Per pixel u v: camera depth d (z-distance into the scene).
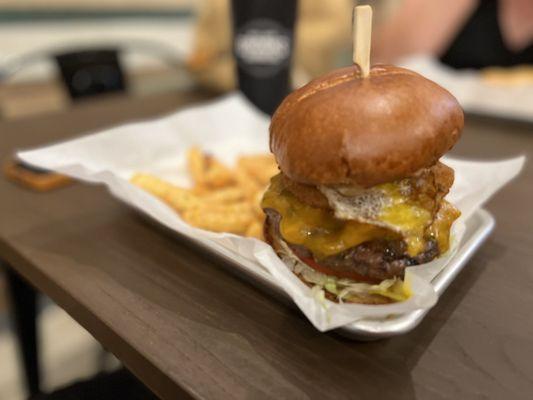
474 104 0.68
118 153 0.42
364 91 0.23
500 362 0.22
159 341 0.24
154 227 0.35
